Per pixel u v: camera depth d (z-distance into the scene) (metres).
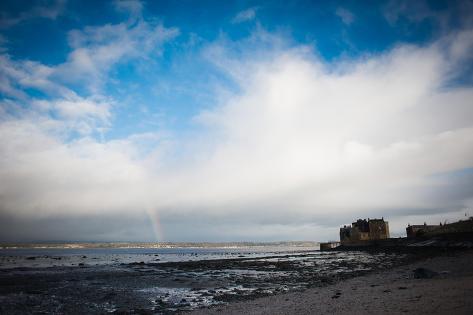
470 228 87.06
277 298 22.66
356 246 128.00
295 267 57.69
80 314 21.09
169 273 50.53
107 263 85.88
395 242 107.75
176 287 33.75
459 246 73.94
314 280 36.66
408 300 15.68
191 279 41.03
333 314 14.45
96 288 33.28
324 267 54.91
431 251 74.50
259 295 26.53
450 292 16.53
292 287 31.48
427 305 13.97
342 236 145.00
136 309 22.06
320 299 19.83
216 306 21.77
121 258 127.50
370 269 46.28
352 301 17.50
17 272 52.97
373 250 107.38
